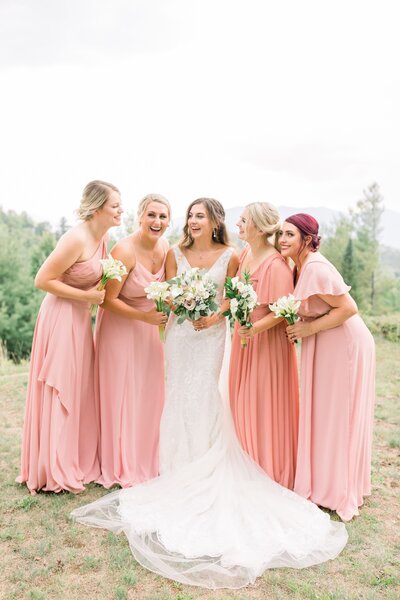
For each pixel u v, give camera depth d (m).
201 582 2.99
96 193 4.05
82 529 3.55
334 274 3.84
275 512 3.67
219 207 4.21
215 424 4.18
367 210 44.22
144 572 3.09
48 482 4.03
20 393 7.11
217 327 4.28
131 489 3.99
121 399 4.30
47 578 3.02
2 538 3.43
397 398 6.94
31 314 44.06
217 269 4.27
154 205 4.13
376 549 3.36
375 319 13.99
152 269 4.41
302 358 4.00
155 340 4.53
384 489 4.26
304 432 3.97
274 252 4.12
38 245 46.09
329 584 2.99
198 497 3.83
